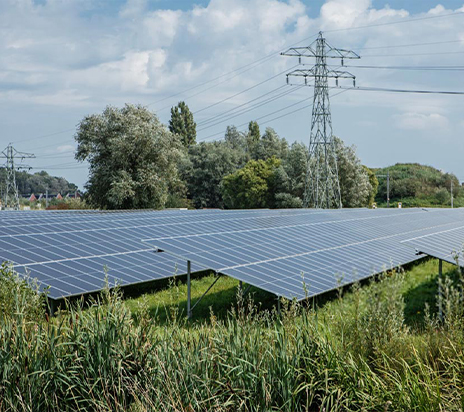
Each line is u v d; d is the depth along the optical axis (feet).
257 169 276.82
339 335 25.40
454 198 320.09
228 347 22.76
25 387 21.18
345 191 254.27
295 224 91.86
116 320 23.73
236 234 71.72
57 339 22.94
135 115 199.11
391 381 21.58
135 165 190.49
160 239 61.26
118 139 186.19
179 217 98.12
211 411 20.65
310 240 75.87
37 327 24.31
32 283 30.48
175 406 20.27
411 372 21.20
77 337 22.91
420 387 20.93
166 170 194.18
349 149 257.55
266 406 20.44
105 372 21.75
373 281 25.76
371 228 101.40
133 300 62.44
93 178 193.67
